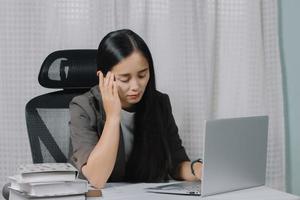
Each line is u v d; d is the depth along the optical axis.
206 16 2.31
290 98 2.47
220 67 2.40
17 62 2.17
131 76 1.73
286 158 2.47
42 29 2.18
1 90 2.18
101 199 1.45
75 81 1.88
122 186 1.68
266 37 2.40
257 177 1.67
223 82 2.40
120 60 1.71
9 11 2.15
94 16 2.21
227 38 2.39
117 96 1.69
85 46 2.22
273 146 2.41
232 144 1.55
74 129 1.75
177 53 2.29
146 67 1.76
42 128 1.87
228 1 2.38
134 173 1.82
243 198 1.50
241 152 1.59
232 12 2.39
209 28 2.37
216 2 2.37
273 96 2.41
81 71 1.88
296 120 2.47
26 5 2.16
